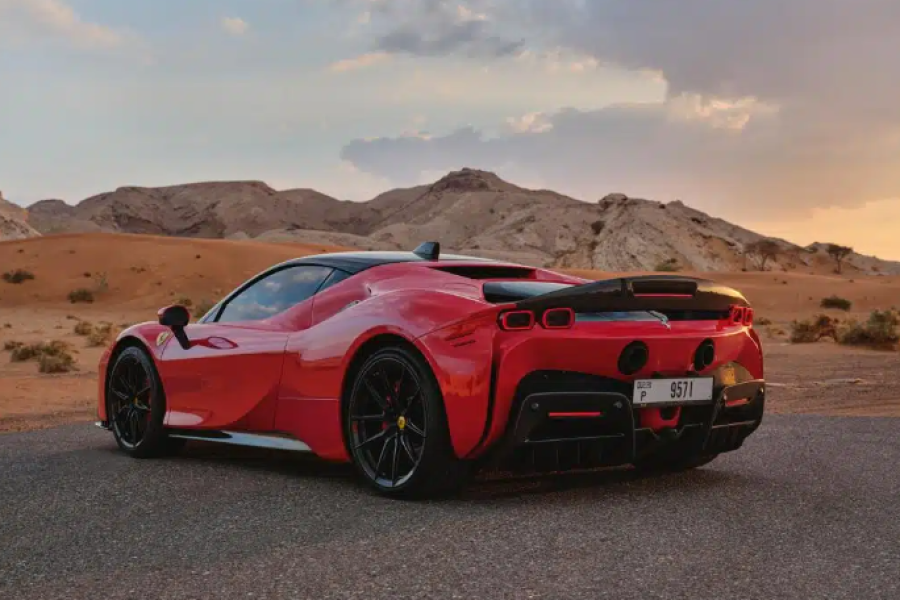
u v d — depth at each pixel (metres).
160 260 105.56
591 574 3.15
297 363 5.11
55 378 15.84
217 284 97.25
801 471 5.44
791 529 3.85
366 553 3.46
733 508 4.29
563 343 4.23
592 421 4.32
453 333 4.27
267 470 5.49
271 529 3.89
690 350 4.61
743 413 5.11
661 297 4.51
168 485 5.02
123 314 75.81
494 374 4.17
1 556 3.55
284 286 5.69
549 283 5.08
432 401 4.31
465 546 3.54
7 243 116.31
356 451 4.71
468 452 4.27
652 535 3.72
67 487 5.01
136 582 3.13
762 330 34.47
